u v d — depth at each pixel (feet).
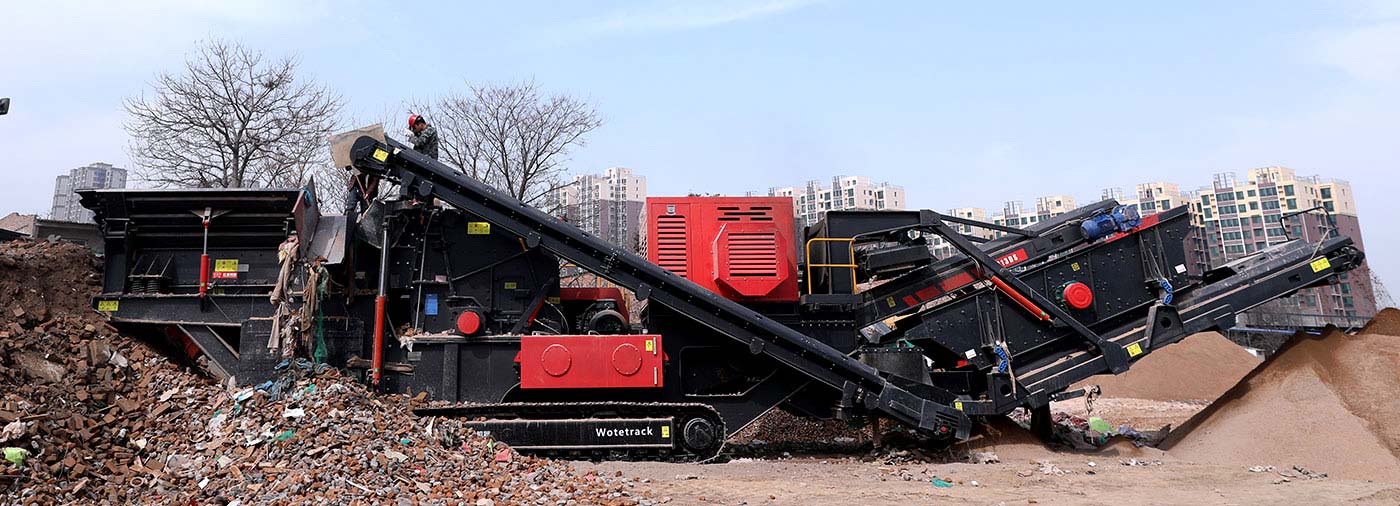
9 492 22.11
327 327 34.09
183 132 88.69
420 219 36.60
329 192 97.04
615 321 36.47
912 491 26.94
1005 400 37.24
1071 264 39.29
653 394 35.45
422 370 34.37
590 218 134.31
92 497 23.16
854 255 39.01
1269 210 272.92
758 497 25.18
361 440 27.07
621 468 31.12
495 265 36.83
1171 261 39.32
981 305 38.86
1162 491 27.45
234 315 33.78
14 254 32.89
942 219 38.40
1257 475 30.83
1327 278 38.70
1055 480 29.76
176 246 35.47
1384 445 32.63
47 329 30.81
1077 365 38.09
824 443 41.22
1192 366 76.79
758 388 36.42
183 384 30.71
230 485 24.04
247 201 34.32
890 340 39.17
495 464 28.84
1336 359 36.91
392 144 35.91
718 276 36.83
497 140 98.73
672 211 37.83
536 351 33.94
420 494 23.38
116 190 33.83
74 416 26.73
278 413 28.53
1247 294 38.47
